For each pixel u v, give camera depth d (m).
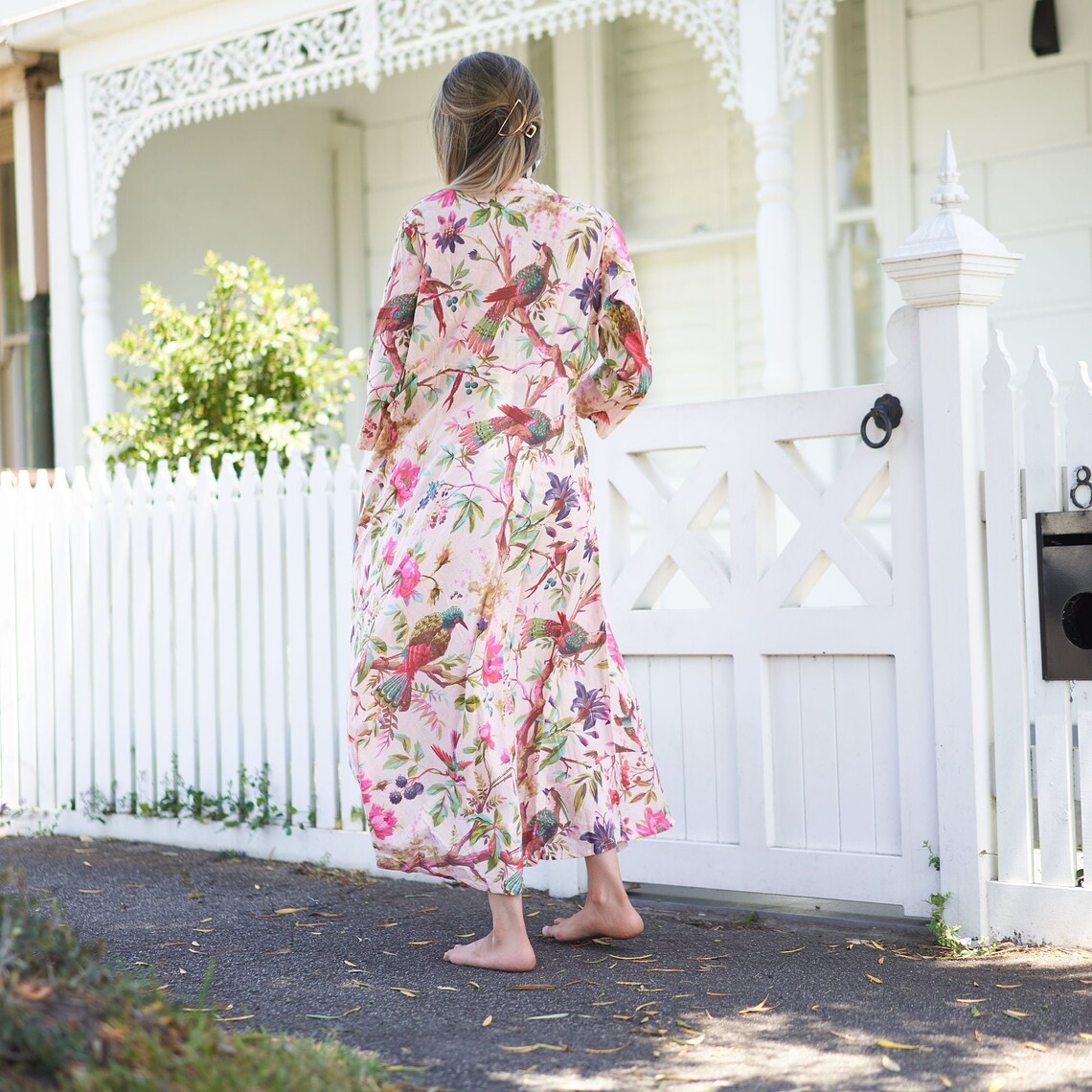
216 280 6.23
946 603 3.27
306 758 4.42
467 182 3.03
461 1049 2.52
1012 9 6.29
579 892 3.86
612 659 3.21
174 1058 2.01
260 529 4.54
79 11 6.96
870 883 3.43
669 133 7.40
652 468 3.84
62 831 5.06
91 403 7.34
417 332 3.04
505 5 6.00
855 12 6.75
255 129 8.26
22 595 5.21
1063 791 3.18
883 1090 2.30
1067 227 6.21
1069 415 3.17
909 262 3.26
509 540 3.03
